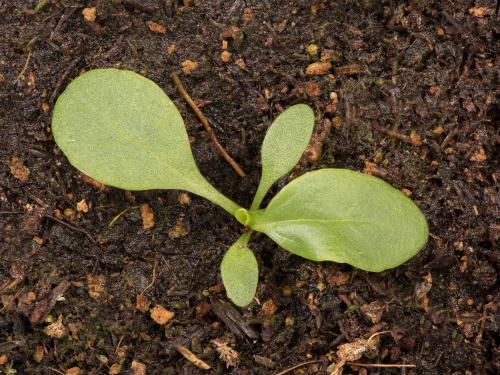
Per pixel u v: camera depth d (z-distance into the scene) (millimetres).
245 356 90
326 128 93
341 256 85
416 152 93
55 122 85
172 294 90
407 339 90
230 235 92
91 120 86
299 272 91
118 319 90
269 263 92
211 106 93
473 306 92
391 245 84
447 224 93
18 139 92
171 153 87
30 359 90
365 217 84
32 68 93
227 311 90
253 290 84
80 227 91
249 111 93
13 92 93
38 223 91
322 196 85
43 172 92
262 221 88
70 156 85
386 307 90
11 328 91
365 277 91
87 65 93
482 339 92
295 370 89
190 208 92
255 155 93
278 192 89
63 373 90
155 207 91
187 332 90
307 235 86
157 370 89
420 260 91
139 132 86
